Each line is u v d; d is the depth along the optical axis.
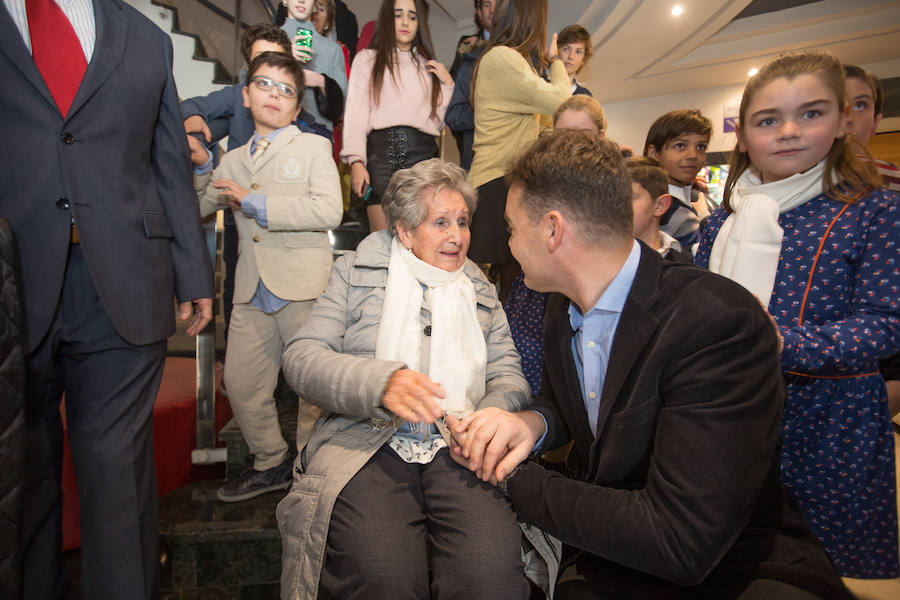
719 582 0.74
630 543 0.69
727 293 0.75
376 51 1.99
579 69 2.52
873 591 1.33
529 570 1.04
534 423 1.00
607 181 0.79
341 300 1.22
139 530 1.06
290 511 1.02
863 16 4.56
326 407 1.02
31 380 1.01
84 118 0.99
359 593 0.89
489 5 2.11
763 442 0.67
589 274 0.84
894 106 5.10
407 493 1.03
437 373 1.11
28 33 0.97
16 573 0.82
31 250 0.95
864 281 0.94
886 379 1.12
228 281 2.15
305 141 1.58
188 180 1.22
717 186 6.04
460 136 2.11
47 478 1.07
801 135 0.99
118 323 1.02
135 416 1.08
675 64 5.41
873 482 0.98
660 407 0.77
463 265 1.27
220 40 2.92
